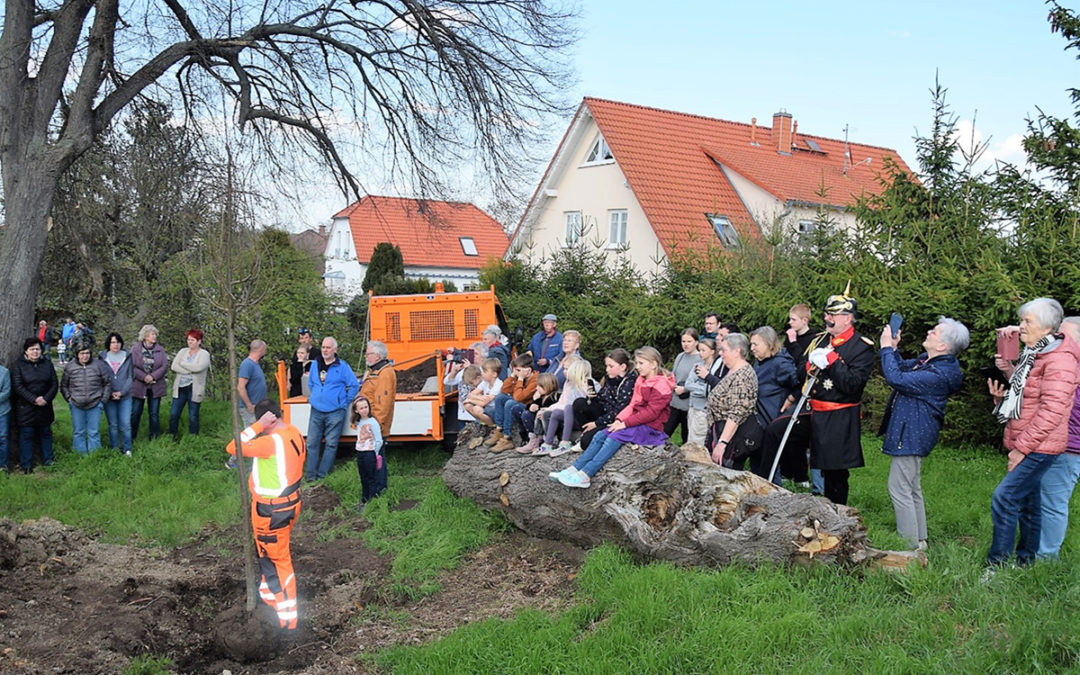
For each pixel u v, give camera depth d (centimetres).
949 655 450
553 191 2720
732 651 473
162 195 1639
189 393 1249
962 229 1147
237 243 688
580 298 1727
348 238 4750
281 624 580
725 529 595
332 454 1002
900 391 623
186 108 1425
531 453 767
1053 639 449
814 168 2784
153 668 530
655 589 559
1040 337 555
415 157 1526
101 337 1931
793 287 1247
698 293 1391
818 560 563
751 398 674
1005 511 572
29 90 1150
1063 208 1072
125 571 675
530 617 547
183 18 1330
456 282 4603
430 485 932
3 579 626
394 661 524
